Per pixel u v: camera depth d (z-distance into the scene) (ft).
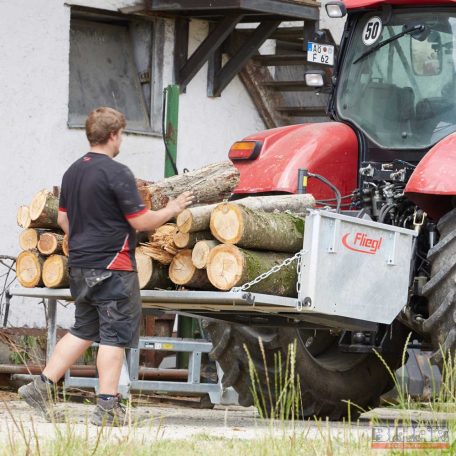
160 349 76.43
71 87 95.35
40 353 86.22
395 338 63.57
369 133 62.54
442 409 49.11
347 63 64.69
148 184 59.16
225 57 103.40
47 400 54.39
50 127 91.91
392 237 54.95
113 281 52.80
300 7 96.27
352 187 62.69
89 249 52.85
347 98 64.08
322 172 61.77
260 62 104.22
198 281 53.98
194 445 44.93
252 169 62.75
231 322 58.85
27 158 90.68
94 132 53.72
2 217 89.20
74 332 54.60
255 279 51.60
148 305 56.90
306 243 52.44
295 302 52.08
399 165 60.85
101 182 52.70
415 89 61.87
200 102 101.45
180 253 54.03
